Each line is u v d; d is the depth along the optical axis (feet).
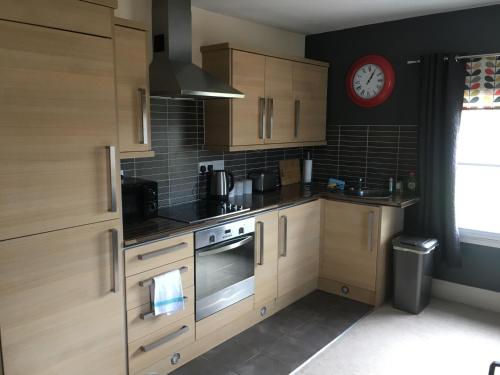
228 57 9.89
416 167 11.98
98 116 6.47
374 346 9.52
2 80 5.42
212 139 10.63
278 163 13.52
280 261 10.96
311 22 12.13
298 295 11.89
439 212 11.48
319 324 10.50
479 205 11.48
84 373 6.89
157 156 9.90
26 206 5.83
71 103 6.13
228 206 10.10
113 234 6.84
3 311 5.79
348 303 11.69
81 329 6.73
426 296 11.40
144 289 7.68
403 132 12.28
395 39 12.10
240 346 9.46
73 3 6.00
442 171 11.34
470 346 9.53
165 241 7.91
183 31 9.16
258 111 10.88
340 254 12.00
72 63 6.08
